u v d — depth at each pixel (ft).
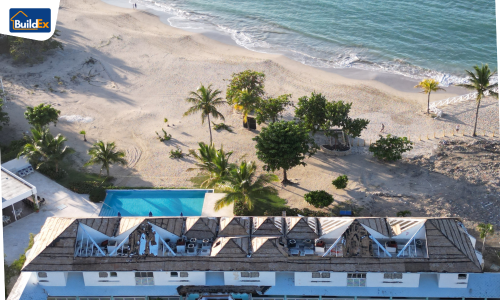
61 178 213.25
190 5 449.48
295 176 215.10
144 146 240.94
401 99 281.74
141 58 338.75
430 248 131.95
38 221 186.19
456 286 132.87
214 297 134.21
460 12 400.06
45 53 335.67
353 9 419.54
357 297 133.90
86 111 272.92
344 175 200.34
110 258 134.21
